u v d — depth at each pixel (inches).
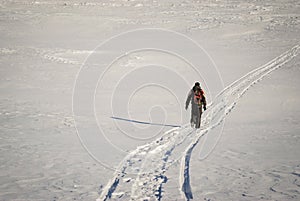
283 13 3545.8
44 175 405.1
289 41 2305.6
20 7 3964.1
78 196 342.3
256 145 532.1
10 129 653.3
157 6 4215.1
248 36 2527.1
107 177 398.3
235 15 3449.8
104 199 335.0
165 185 370.3
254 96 1050.1
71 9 3912.4
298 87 1178.0
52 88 1210.6
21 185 373.1
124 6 4207.7
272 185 360.5
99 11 3818.9
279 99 1007.0
